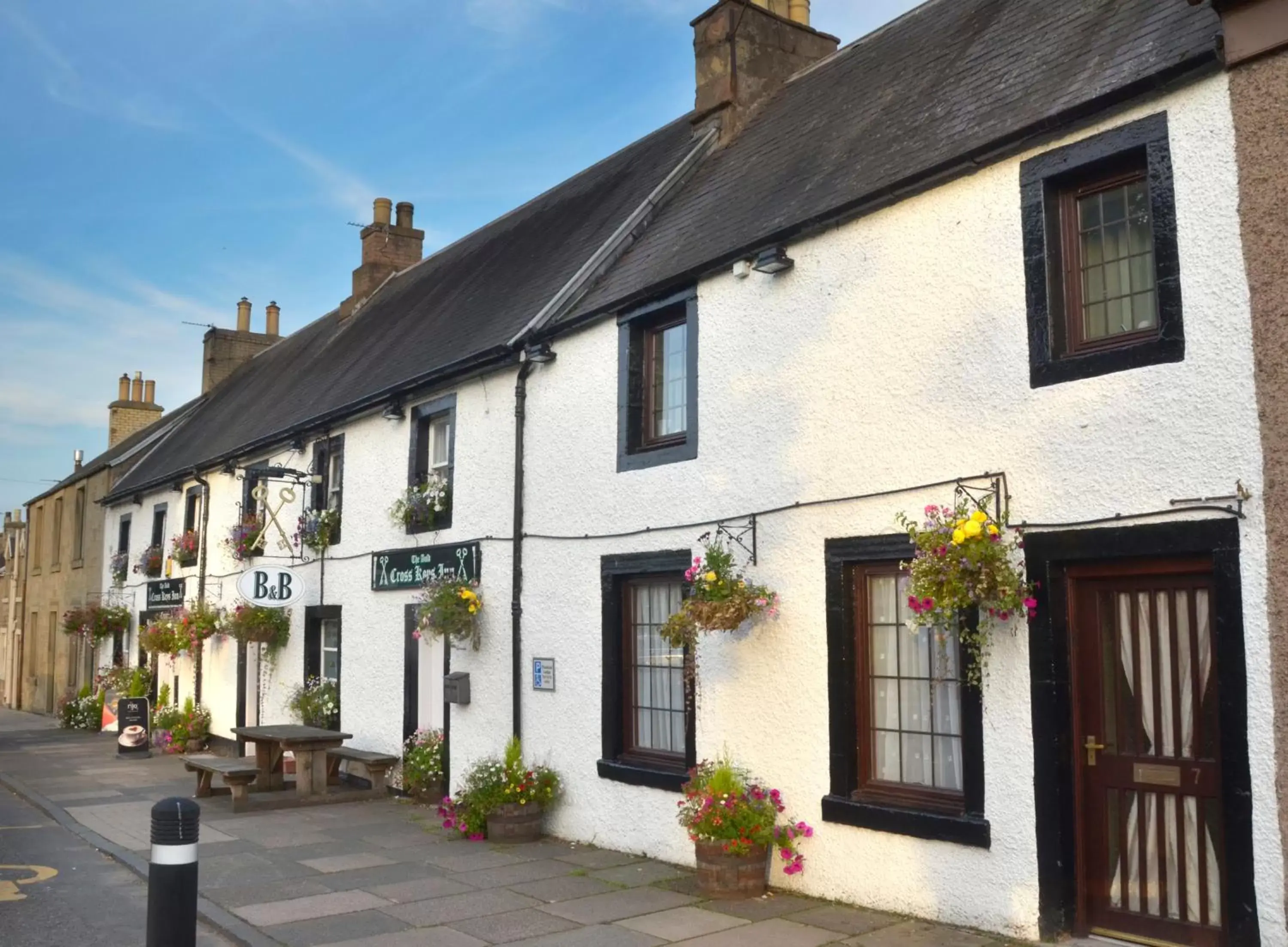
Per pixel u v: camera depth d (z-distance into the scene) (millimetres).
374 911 7254
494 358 10891
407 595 12695
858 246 7473
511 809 9648
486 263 15500
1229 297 5449
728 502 8305
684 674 8500
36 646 32781
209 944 6730
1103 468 5910
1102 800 5996
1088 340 6250
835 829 7242
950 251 6855
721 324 8555
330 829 10398
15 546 38156
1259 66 5430
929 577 6250
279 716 15477
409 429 12938
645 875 8172
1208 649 5625
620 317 9641
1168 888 5695
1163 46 6070
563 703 9930
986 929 6285
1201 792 5590
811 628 7551
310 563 15016
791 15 12469
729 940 6402
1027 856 6113
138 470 24938
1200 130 5648
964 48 8695
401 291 19141
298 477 15055
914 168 7121
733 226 8945
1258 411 5281
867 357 7324
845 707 7293
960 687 6641
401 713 12586
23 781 14508
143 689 21297
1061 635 6109
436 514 12203
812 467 7648
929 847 6641
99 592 26156
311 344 21891
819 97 10500
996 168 6641
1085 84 6383
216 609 17938
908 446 6988
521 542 10656
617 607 9477
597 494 9719
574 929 6758
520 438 10781
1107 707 6023
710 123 11969
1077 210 6398
